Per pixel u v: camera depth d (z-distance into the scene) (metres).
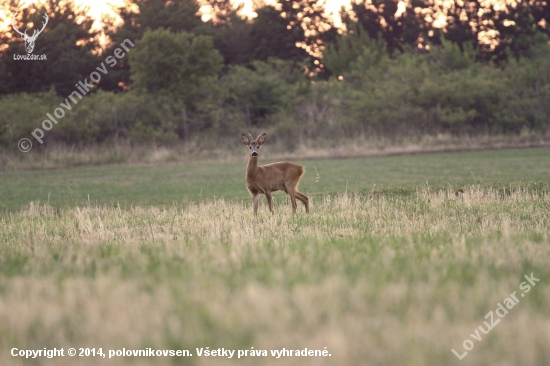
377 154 120.69
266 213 50.22
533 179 74.94
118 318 21.42
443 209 48.38
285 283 24.52
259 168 52.31
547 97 145.75
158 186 83.62
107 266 29.17
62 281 25.94
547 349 19.11
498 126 140.25
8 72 174.25
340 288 23.61
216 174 96.75
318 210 52.38
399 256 29.31
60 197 74.94
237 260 28.78
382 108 140.38
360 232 37.38
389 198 60.94
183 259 30.20
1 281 26.47
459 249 30.55
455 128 137.38
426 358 18.56
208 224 42.31
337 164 104.19
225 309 21.94
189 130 138.75
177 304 22.66
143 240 37.34
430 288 23.73
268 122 146.25
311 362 18.41
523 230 37.59
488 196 55.56
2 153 116.94
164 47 153.12
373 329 20.30
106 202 70.31
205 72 157.50
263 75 176.62
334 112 145.62
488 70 167.75
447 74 166.88
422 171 89.56
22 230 43.81
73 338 20.59
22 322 21.31
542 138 133.88
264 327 20.48
